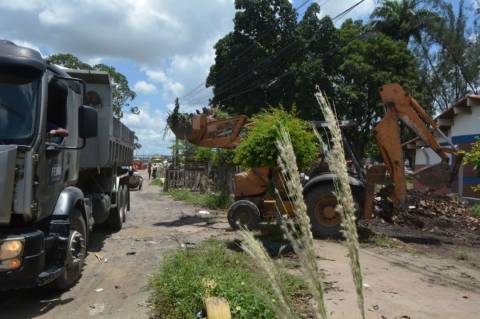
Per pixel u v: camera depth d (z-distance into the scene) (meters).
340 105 29.28
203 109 12.18
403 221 12.88
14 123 5.56
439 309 5.79
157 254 8.81
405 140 31.17
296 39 27.88
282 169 1.47
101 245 9.71
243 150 9.02
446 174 10.92
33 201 5.50
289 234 1.50
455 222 13.44
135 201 20.56
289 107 27.75
